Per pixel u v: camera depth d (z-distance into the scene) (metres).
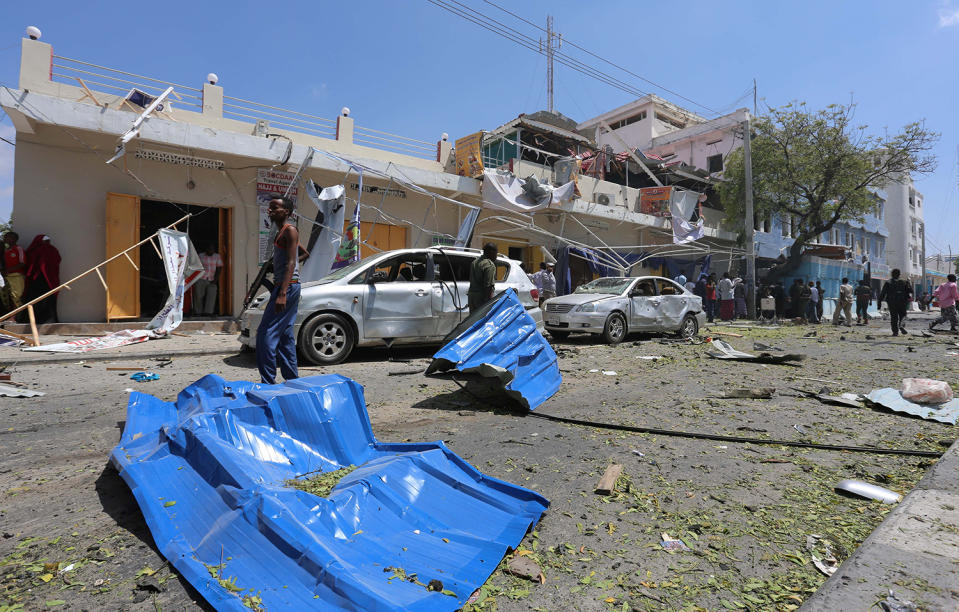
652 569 2.16
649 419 4.61
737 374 6.94
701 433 4.16
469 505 2.59
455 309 8.08
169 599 1.87
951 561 1.94
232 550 2.01
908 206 47.38
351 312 7.24
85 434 3.94
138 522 2.50
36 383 5.68
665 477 3.22
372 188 13.67
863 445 3.89
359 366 7.18
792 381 6.43
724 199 24.19
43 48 9.70
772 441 3.95
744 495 2.95
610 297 10.50
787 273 23.47
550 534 2.46
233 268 11.82
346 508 2.26
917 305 42.12
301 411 3.07
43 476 3.11
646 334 12.34
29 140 9.65
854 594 1.74
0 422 4.21
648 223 20.45
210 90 11.59
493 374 4.73
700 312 12.25
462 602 1.82
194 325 10.47
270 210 4.55
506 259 8.76
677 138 29.84
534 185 15.66
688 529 2.53
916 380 5.33
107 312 10.10
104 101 10.32
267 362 4.36
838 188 21.80
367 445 3.28
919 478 3.23
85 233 10.20
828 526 2.56
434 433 4.12
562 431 4.22
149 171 10.79
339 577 1.77
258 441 2.81
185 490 2.46
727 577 2.10
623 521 2.61
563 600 1.92
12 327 8.77
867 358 8.58
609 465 3.40
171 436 2.79
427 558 2.10
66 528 2.44
